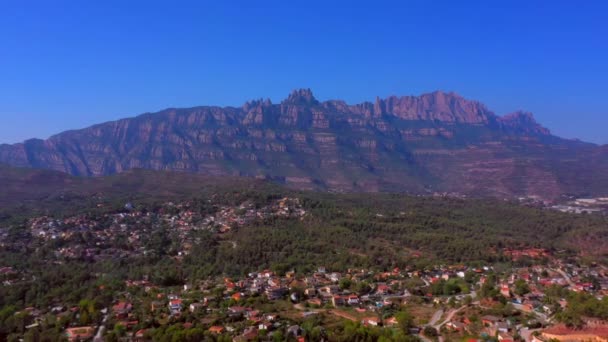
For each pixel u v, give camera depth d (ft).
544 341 572.10
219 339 586.04
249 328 638.53
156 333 627.46
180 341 597.52
